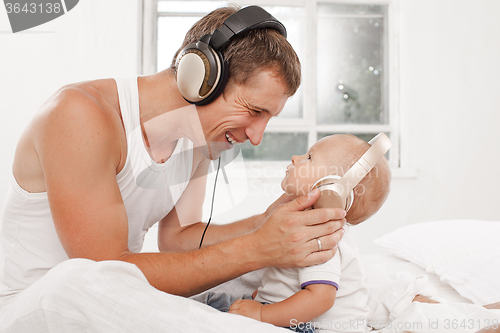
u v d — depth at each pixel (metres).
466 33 2.38
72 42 2.26
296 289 0.80
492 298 0.93
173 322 0.54
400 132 2.47
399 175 2.33
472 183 2.39
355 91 2.57
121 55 2.28
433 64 2.39
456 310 0.78
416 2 2.38
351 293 0.81
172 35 2.48
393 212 2.36
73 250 0.67
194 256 0.70
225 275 0.70
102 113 0.71
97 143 0.67
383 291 0.87
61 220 0.66
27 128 0.75
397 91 2.49
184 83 0.73
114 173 0.72
